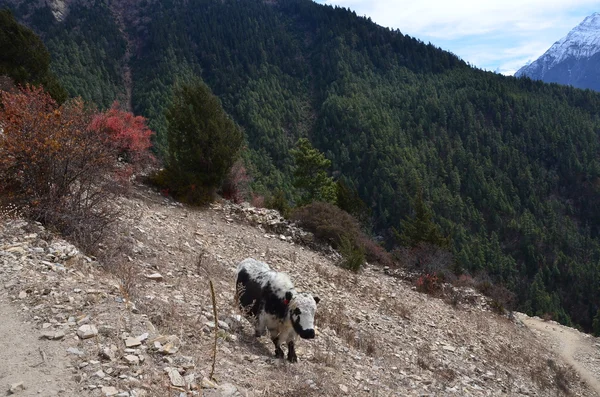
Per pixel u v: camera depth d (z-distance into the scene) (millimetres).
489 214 114500
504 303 25906
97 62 137625
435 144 135875
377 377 7914
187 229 15633
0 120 10141
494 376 12352
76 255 8141
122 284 7312
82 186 10188
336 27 197500
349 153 122375
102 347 5164
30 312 5793
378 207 108250
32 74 25719
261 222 20641
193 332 6430
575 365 21641
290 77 172250
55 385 4426
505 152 133000
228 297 9141
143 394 4488
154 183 20094
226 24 185125
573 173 132625
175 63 151500
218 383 5125
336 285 15828
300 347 8008
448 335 15242
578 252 107812
